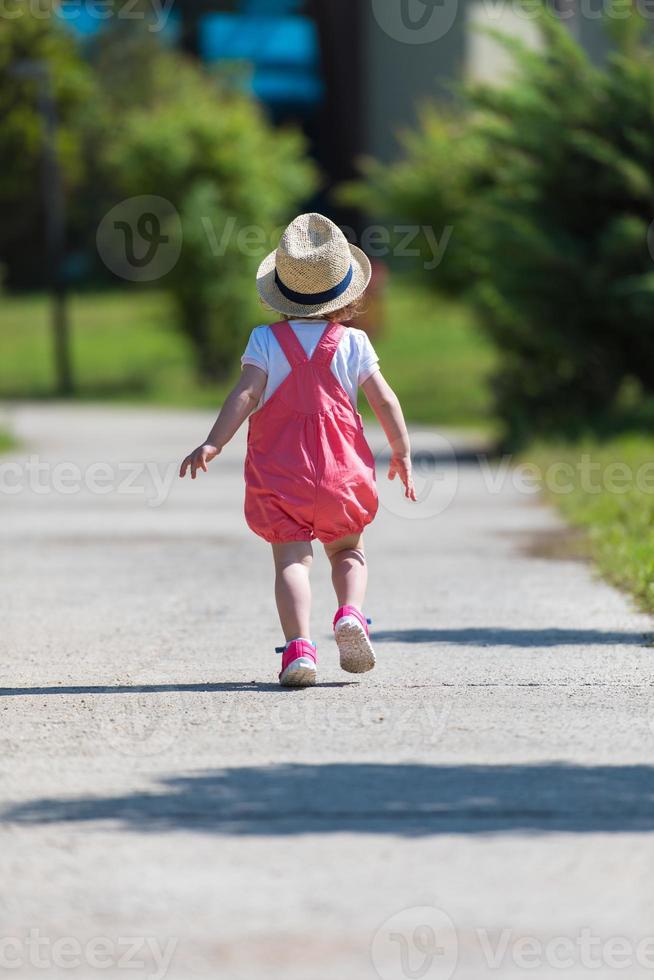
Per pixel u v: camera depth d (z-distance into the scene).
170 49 151.25
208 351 111.12
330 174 139.75
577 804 12.23
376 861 10.84
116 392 108.75
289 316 17.70
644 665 18.47
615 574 26.45
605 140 55.22
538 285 55.34
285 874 10.57
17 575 27.48
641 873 10.58
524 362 61.09
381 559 29.55
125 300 142.88
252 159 110.19
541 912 9.88
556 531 34.06
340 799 12.38
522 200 56.12
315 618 22.59
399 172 78.44
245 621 22.44
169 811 12.09
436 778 13.02
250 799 12.40
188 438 67.56
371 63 126.25
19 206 142.00
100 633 21.47
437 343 104.50
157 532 34.16
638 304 53.34
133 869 10.72
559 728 14.96
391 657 19.19
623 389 60.78
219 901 10.08
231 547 31.53
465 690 16.94
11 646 20.41
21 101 98.12
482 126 56.62
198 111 111.56
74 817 11.96
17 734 14.89
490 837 11.38
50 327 132.12
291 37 150.25
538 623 21.88
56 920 9.79
